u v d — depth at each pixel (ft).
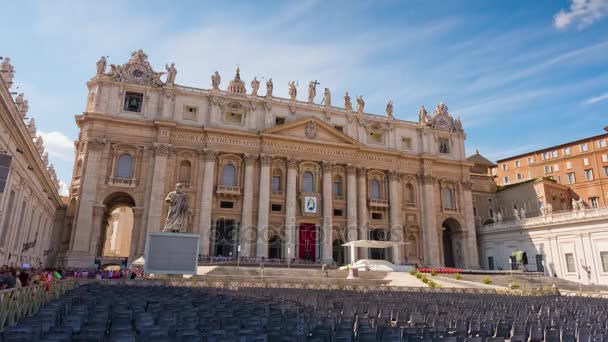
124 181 161.89
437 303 68.95
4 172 48.60
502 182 269.64
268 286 106.93
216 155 174.81
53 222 164.35
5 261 94.94
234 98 183.11
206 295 69.97
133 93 172.35
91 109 166.91
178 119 174.29
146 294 67.46
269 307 54.39
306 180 187.93
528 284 147.13
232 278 116.98
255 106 185.78
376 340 33.04
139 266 138.31
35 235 127.75
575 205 171.12
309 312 50.47
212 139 174.81
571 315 57.67
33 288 52.49
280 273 134.00
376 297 78.54
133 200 169.07
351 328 37.29
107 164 161.58
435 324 44.45
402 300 73.77
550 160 240.53
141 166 165.68
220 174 174.09
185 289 82.38
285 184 182.39
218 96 180.34
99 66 170.91
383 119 210.79
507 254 199.62
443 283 132.67
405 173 206.39
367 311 59.26
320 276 135.44
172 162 168.45
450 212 210.18
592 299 95.50
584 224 162.71
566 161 231.91
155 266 95.96
